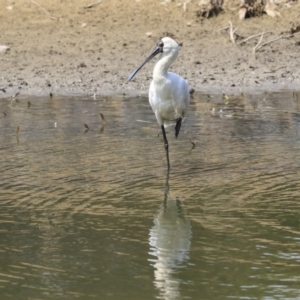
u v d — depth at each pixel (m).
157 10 24.88
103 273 8.73
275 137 15.04
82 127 15.80
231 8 24.97
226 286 8.40
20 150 13.93
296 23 24.22
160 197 11.44
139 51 22.48
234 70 21.39
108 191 11.70
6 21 24.09
